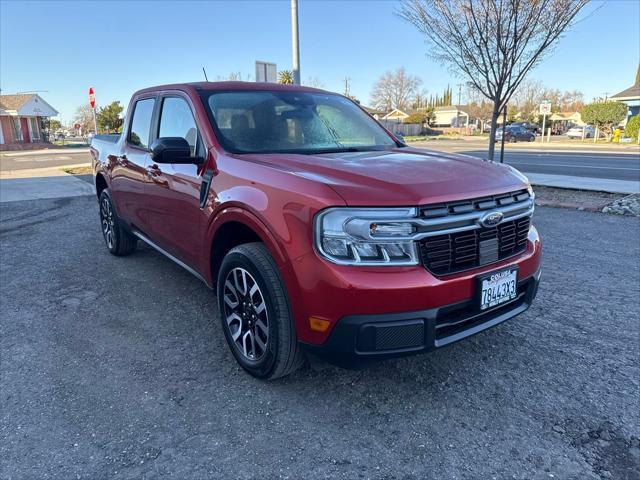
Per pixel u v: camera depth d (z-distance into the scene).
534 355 3.26
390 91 81.94
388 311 2.30
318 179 2.50
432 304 2.35
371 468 2.24
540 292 4.39
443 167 2.83
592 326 3.69
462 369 3.09
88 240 6.50
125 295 4.41
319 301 2.36
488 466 2.25
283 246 2.48
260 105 3.65
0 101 41.19
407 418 2.61
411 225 2.34
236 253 2.82
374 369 3.09
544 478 2.17
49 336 3.59
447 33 9.53
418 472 2.22
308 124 3.65
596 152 25.16
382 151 3.41
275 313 2.61
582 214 8.09
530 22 8.75
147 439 2.44
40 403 2.74
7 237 6.71
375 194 2.35
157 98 4.20
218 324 3.78
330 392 2.84
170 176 3.65
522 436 2.46
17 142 40.84
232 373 3.06
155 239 4.29
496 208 2.64
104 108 47.56
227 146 3.21
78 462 2.27
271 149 3.27
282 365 2.70
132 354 3.31
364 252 2.31
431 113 74.44
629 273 4.91
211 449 2.36
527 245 2.97
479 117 63.53
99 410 2.68
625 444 2.39
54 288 4.60
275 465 2.26
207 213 3.13
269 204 2.58
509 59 9.38
